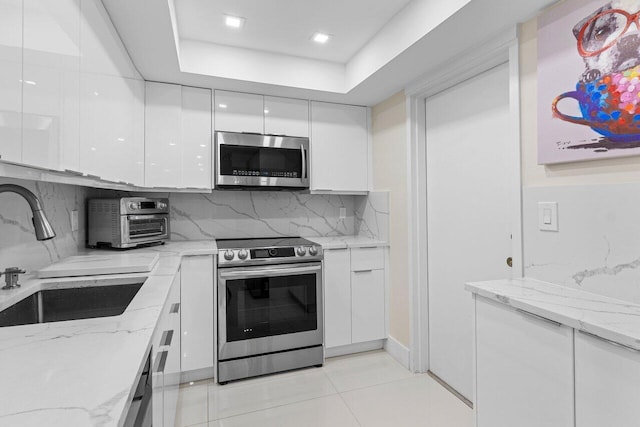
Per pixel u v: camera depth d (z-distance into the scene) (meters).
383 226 2.81
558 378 1.06
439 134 2.34
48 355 0.72
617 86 1.19
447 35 1.73
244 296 2.34
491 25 1.63
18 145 0.81
